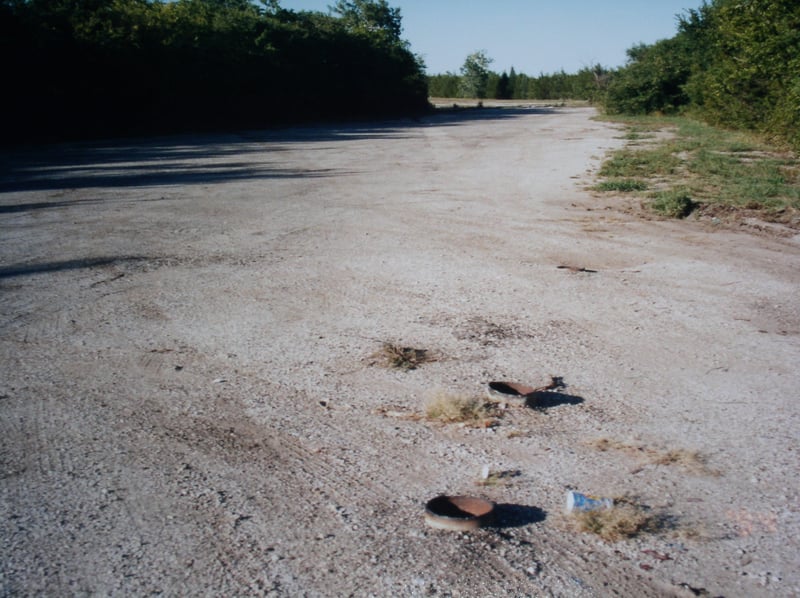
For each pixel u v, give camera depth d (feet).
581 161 63.57
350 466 13.46
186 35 113.70
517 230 34.47
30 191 46.44
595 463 13.60
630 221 36.78
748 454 13.99
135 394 16.65
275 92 136.05
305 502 12.24
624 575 10.38
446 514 11.73
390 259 28.78
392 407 15.93
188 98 115.96
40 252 29.89
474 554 10.79
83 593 9.95
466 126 124.88
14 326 21.17
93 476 13.07
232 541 11.13
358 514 11.88
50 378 17.54
